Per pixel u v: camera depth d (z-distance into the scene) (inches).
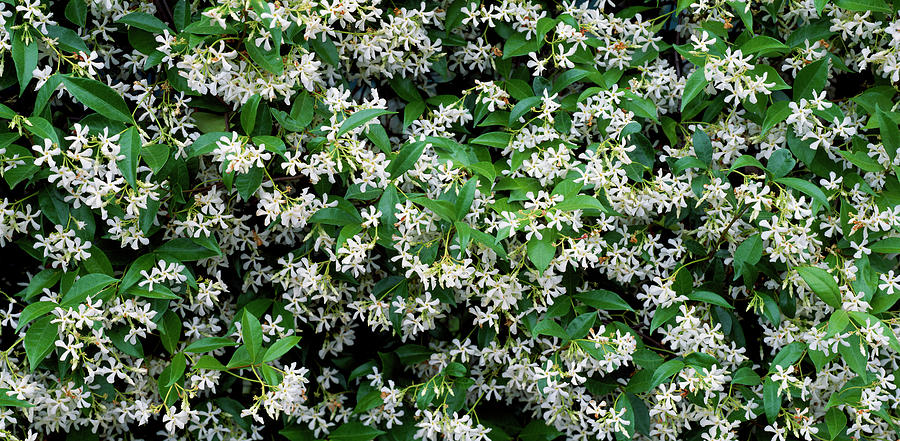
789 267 60.5
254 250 63.1
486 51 64.4
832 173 61.0
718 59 59.7
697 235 62.2
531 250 59.2
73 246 59.6
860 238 61.2
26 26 58.8
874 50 63.9
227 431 64.2
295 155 59.0
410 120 63.2
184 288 62.0
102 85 58.5
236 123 63.1
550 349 61.8
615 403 61.9
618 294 64.6
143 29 60.7
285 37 59.8
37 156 59.2
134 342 60.2
